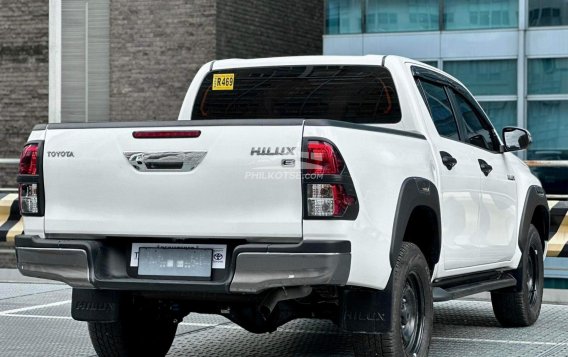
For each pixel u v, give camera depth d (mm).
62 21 25750
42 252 7223
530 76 26312
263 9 27297
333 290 7344
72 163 7180
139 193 7012
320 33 30047
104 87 25688
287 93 9234
